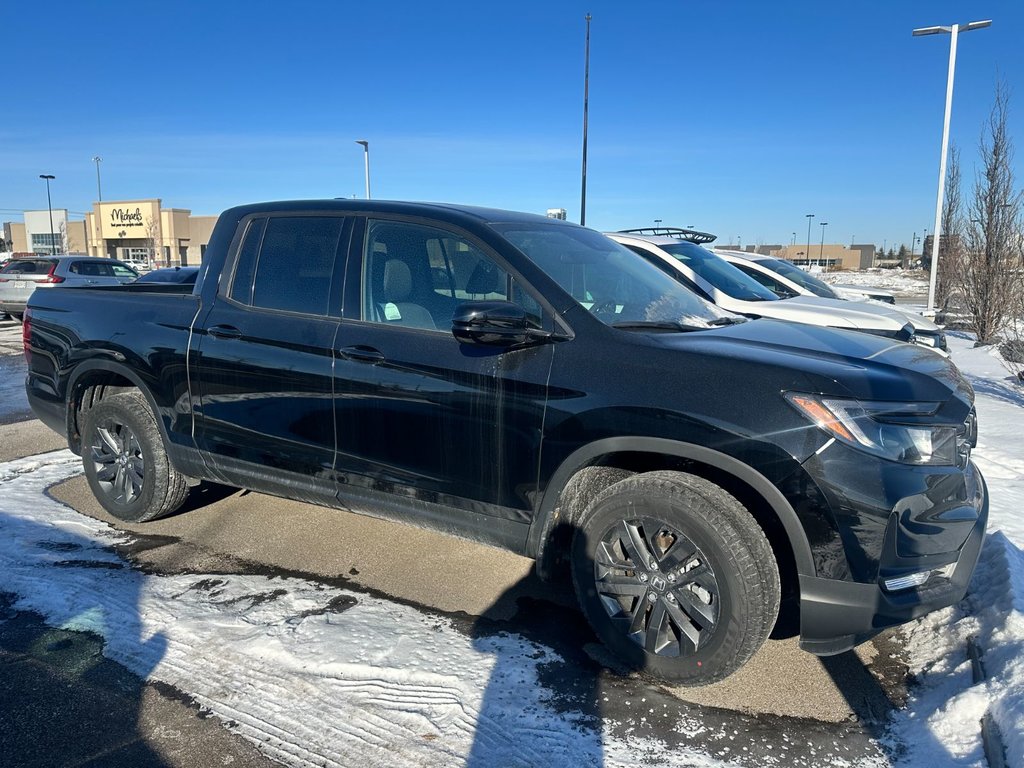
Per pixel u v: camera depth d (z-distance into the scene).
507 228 3.56
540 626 3.42
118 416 4.37
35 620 3.38
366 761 2.52
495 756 2.56
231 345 3.85
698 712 2.83
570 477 3.05
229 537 4.36
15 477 5.43
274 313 3.80
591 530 3.07
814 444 2.64
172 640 3.22
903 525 2.65
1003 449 6.39
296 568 3.97
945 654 3.23
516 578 3.90
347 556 4.13
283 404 3.71
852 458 2.62
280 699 2.84
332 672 3.01
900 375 2.85
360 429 3.50
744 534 2.73
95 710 2.75
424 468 3.37
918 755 2.62
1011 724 2.56
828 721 2.81
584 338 3.08
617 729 2.72
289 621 3.39
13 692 2.85
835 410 2.66
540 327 3.18
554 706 2.83
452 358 3.26
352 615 3.46
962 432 2.92
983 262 15.33
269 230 3.96
